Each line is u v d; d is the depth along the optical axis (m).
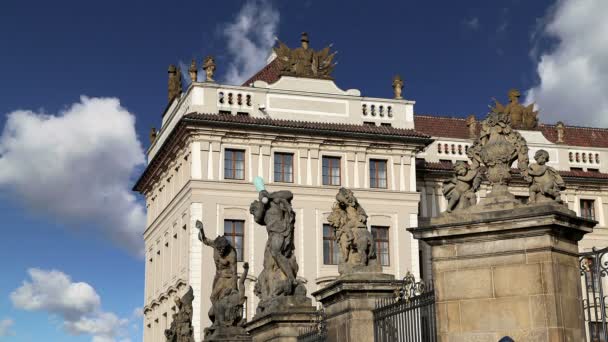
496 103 64.44
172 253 56.53
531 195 14.13
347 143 55.81
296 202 54.09
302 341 20.27
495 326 13.62
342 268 18.22
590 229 14.05
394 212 56.00
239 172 53.78
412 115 58.44
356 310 17.23
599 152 65.12
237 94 54.88
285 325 21.34
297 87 56.72
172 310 56.06
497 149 14.39
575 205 63.03
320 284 53.09
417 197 56.62
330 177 55.50
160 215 60.28
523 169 14.23
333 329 18.03
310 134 54.75
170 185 59.34
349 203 18.53
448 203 14.51
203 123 52.69
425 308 15.02
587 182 62.88
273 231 23.19
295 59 57.22
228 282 27.53
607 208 63.66
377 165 56.75
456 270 14.09
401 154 56.97
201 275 51.38
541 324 13.27
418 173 60.69
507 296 13.61
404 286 16.39
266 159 54.16
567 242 13.80
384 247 55.44
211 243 27.98
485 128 14.64
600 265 13.52
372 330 17.11
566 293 13.47
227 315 26.66
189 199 52.59
